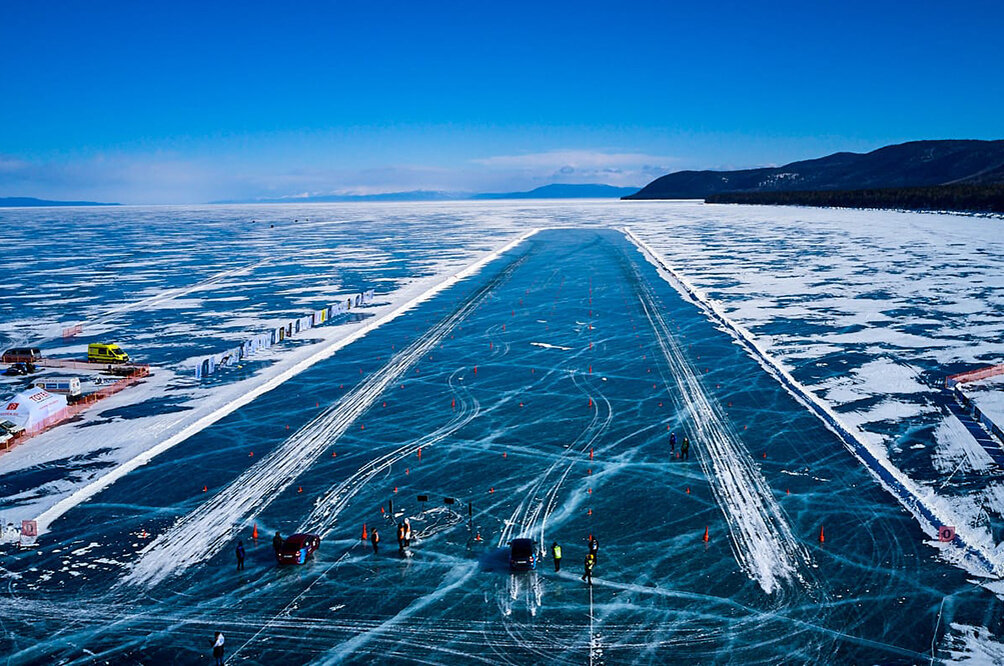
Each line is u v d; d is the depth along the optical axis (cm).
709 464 4056
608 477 3903
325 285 10888
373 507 3612
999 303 8381
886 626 2597
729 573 2964
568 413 4938
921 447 4219
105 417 5041
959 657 2420
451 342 7100
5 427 4588
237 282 11375
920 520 3381
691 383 5572
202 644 2562
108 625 2678
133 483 3947
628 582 2919
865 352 6384
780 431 4544
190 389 5666
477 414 4950
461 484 3853
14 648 2545
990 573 2912
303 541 3128
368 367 6231
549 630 2616
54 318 8694
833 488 3741
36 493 3831
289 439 4562
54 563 3127
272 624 2670
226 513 3578
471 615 2714
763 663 2412
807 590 2833
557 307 8838
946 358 6144
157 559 3145
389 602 2806
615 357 6400
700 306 8731
